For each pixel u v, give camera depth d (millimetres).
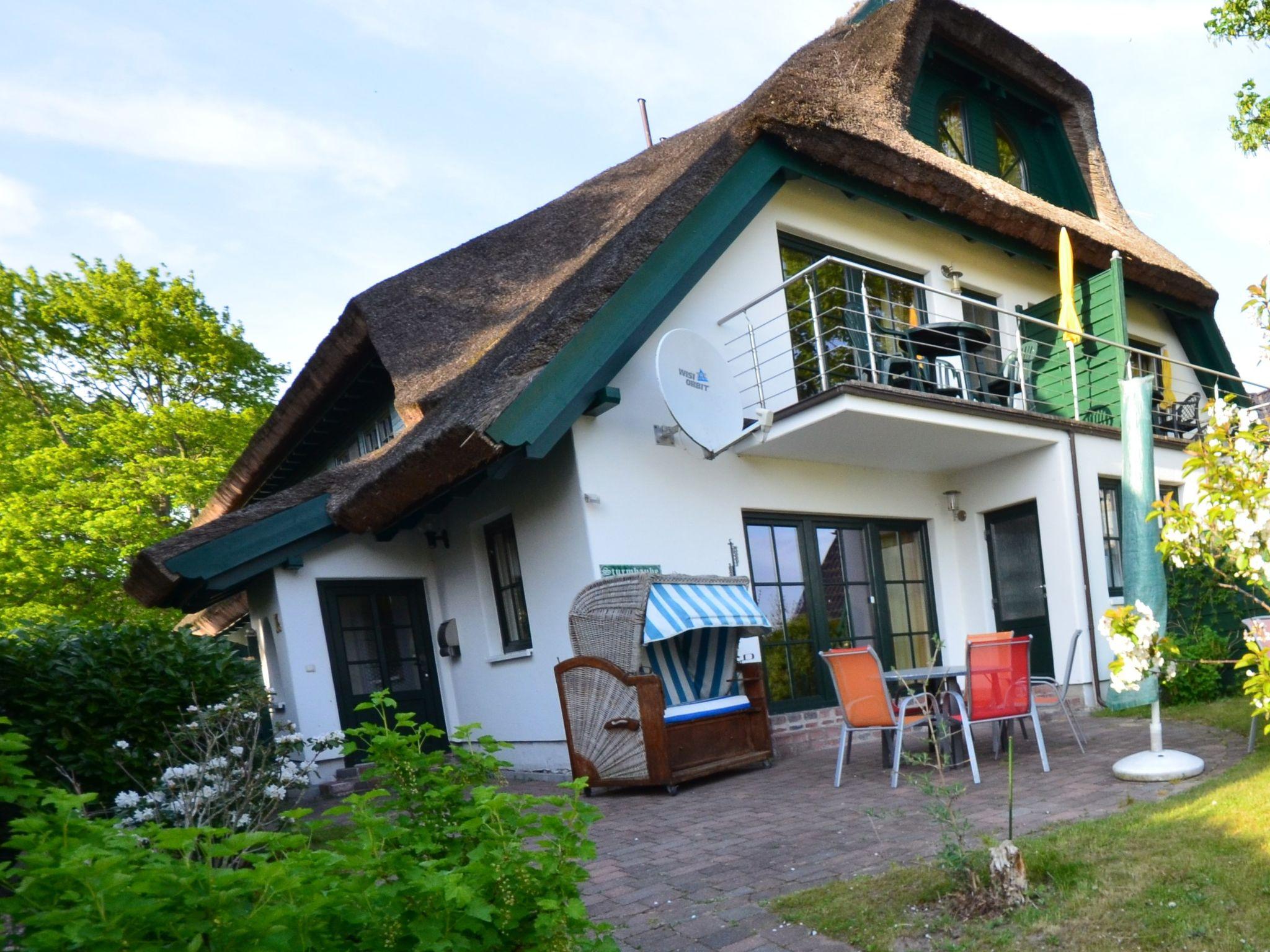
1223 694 8836
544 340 7066
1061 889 3369
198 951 1633
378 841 2273
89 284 18828
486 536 8969
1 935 1816
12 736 2094
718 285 8492
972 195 9625
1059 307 11086
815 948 3244
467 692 9289
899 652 9570
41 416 19078
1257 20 10781
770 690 8344
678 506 7852
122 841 1771
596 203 12672
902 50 10531
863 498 9422
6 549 15789
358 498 7922
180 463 16938
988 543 10234
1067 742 6953
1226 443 3889
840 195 9836
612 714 6504
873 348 9891
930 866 3830
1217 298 13562
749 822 5215
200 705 5852
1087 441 9672
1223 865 3371
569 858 2391
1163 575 5902
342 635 9008
